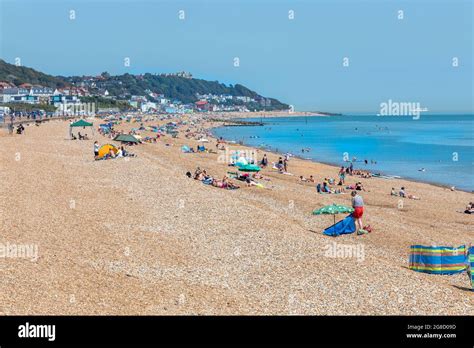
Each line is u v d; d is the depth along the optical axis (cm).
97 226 2316
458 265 2088
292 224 2606
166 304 1547
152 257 1978
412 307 1636
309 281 1817
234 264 1972
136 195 3089
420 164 7038
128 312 1461
